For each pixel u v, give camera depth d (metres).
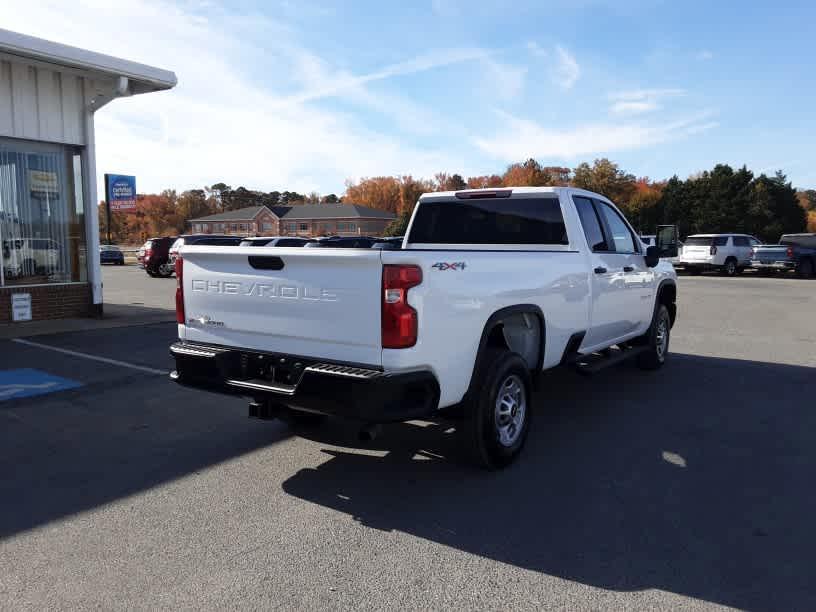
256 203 143.88
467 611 2.78
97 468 4.52
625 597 2.89
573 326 5.43
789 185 70.06
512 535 3.50
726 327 11.33
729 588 2.97
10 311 11.04
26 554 3.29
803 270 25.48
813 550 3.32
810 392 6.68
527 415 4.74
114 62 10.76
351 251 3.66
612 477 4.34
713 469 4.48
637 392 6.70
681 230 66.38
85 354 8.65
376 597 2.89
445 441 5.12
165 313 13.12
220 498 4.01
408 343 3.59
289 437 5.21
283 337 4.04
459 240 6.12
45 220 11.48
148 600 2.87
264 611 2.78
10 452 4.84
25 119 10.80
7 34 9.32
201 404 6.20
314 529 3.58
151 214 115.88
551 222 5.62
